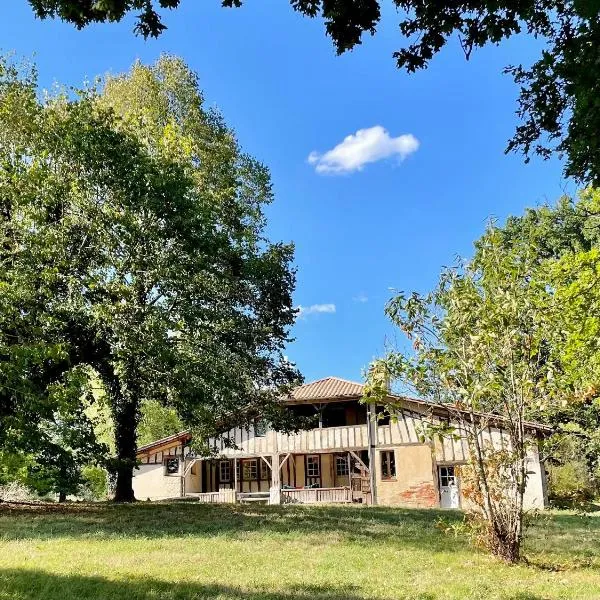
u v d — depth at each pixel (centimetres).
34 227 1584
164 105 2652
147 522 1391
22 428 1338
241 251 2141
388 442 2873
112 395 1978
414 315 959
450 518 1577
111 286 1592
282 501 2961
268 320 2186
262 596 692
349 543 1122
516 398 909
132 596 689
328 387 3139
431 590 726
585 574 828
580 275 1062
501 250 941
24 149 1716
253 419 2314
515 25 557
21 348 1290
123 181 1611
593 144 593
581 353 1038
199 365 1741
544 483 2369
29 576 757
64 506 1762
